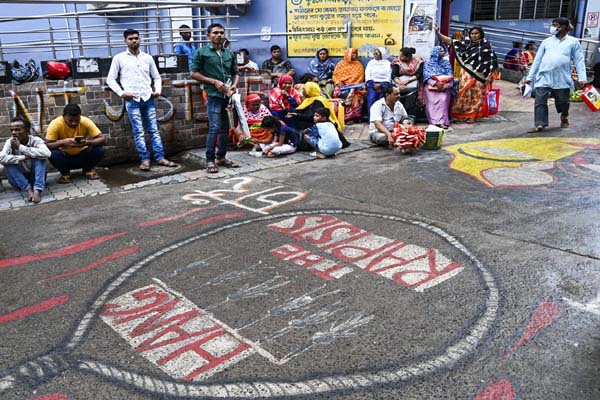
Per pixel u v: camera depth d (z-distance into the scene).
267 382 2.35
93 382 2.39
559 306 2.87
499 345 2.55
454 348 2.54
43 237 4.20
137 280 3.38
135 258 3.73
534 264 3.38
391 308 2.92
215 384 2.35
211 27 5.86
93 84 6.48
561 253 3.53
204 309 2.99
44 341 2.74
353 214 4.45
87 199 5.21
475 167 5.86
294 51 9.62
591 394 2.19
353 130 8.42
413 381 2.32
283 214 4.52
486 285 3.13
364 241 3.87
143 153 6.43
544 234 3.87
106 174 6.39
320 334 2.70
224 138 6.24
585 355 2.45
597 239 3.74
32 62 6.30
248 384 2.34
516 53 13.50
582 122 8.23
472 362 2.43
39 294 3.25
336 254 3.66
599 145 6.66
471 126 8.43
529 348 2.51
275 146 6.80
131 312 2.99
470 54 8.54
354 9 9.10
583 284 3.10
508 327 2.69
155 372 2.45
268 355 2.54
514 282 3.16
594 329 2.65
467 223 4.15
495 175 5.52
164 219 4.51
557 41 7.36
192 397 2.27
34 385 2.39
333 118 7.07
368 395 2.25
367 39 9.20
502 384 2.28
